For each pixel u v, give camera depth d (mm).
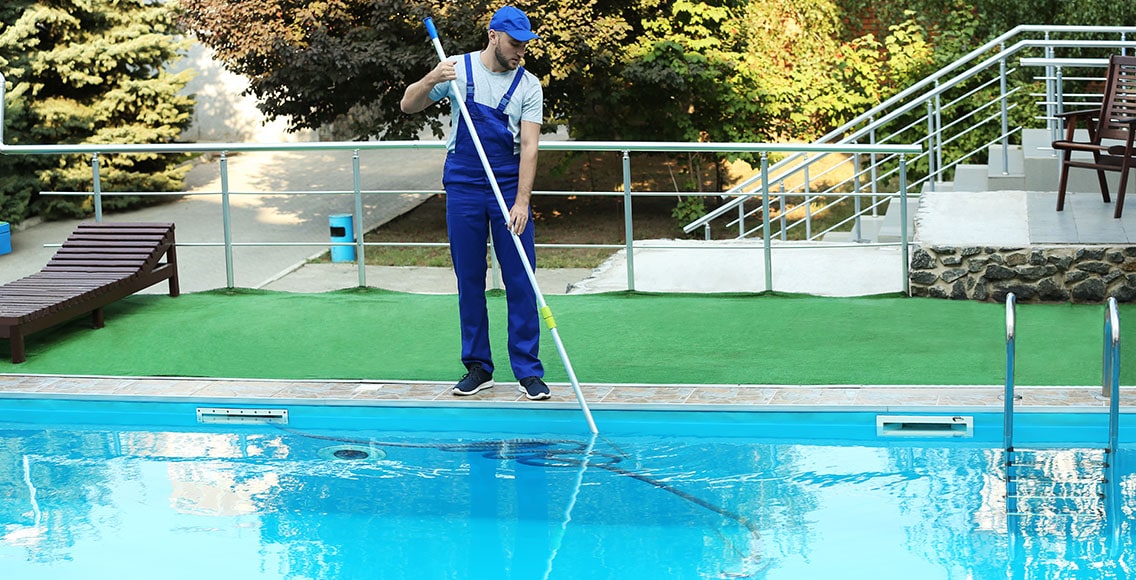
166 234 6809
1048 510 3836
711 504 3977
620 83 13219
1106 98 7148
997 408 4566
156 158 14469
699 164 14406
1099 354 5344
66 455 4719
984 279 6418
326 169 16766
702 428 4758
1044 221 6902
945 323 5965
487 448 4652
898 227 8891
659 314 6301
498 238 4906
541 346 5793
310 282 11031
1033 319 6000
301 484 4293
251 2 12336
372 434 4898
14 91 12875
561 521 3871
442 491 4188
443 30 12227
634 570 3467
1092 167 7012
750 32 14438
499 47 4672
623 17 13234
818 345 5641
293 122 13406
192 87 17469
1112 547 3521
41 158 13359
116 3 14070
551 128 14055
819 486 4125
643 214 14961
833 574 3395
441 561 3584
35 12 13320
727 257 7945
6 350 5906
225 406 5102
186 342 5996
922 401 4680
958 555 3498
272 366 5598
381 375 5414
